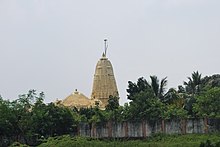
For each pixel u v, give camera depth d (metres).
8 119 88.44
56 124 92.44
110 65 182.75
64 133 93.38
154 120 99.25
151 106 100.44
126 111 100.62
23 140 89.56
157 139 94.44
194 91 136.00
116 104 115.19
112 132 97.62
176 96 126.50
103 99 178.12
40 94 96.06
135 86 125.00
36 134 89.69
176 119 100.19
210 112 103.62
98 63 182.88
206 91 108.50
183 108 115.81
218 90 105.12
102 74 180.62
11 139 89.12
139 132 98.62
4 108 88.94
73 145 75.56
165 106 106.25
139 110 99.88
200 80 136.88
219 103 103.25
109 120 97.94
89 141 81.00
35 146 87.81
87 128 96.44
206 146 65.06
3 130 88.06
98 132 96.88
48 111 92.81
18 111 90.38
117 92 181.38
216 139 86.62
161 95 126.31
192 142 82.94
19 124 89.38
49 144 76.38
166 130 99.31
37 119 90.81
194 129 100.19
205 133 99.19
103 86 179.25
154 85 126.00
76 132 95.19
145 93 104.62
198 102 106.00
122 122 98.44
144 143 85.75
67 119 93.69
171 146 79.69
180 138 93.19
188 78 138.88
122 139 97.25
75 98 162.50
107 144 81.94
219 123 101.19
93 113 114.94
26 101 92.31
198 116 105.19
